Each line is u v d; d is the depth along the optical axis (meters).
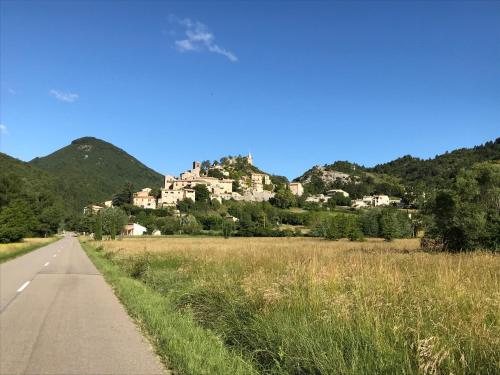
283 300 8.51
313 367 5.63
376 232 95.75
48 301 13.40
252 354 6.70
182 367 6.43
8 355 7.40
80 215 168.88
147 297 12.89
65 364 6.88
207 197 184.12
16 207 74.94
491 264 13.87
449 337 5.39
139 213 156.25
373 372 5.14
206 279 13.33
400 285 8.22
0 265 27.72
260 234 113.75
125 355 7.39
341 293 8.55
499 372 4.67
